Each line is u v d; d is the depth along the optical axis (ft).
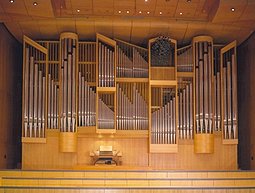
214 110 42.98
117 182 37.70
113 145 43.27
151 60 43.32
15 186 36.22
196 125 42.65
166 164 43.01
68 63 42.45
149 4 39.40
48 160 42.27
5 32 41.60
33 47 43.34
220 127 43.09
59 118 42.24
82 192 36.01
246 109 44.47
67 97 42.14
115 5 39.60
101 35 42.93
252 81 43.01
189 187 36.58
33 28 42.01
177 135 42.57
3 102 41.04
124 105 43.04
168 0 38.58
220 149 43.11
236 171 39.01
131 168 41.75
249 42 43.83
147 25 42.04
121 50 43.55
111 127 42.29
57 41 43.86
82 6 39.91
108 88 42.42
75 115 42.06
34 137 41.96
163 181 37.78
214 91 43.19
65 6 39.93
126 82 43.50
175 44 43.24
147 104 43.34
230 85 43.32
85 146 43.06
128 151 43.24
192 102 43.27
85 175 38.32
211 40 43.45
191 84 43.45
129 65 43.50
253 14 39.34
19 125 46.03
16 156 45.16
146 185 37.65
